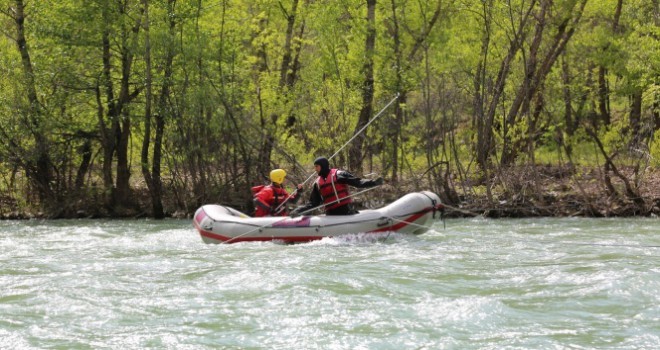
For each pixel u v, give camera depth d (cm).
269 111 2181
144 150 2077
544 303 785
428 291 846
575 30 2298
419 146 2133
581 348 642
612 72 2442
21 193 2142
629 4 2372
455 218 1875
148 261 1090
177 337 688
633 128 2205
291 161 2039
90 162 2255
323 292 838
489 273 952
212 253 1170
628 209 1859
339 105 2098
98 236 1530
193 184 2070
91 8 2009
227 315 755
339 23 2178
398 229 1287
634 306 765
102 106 2192
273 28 2430
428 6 2225
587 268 969
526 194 1952
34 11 2114
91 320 745
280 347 658
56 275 973
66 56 2108
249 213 2052
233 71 2153
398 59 2172
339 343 665
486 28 2122
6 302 819
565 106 2447
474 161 2194
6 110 2066
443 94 2066
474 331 693
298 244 1254
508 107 2325
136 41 2034
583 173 2175
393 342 665
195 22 2205
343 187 1282
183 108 2055
